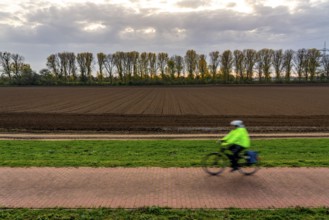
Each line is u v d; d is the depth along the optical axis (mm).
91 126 25234
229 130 23359
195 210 7094
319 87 89875
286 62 130375
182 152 13961
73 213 6961
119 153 13680
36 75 123938
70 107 40438
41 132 22594
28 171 10086
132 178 9367
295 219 6684
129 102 47688
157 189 8461
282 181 9125
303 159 11961
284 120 28188
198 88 91312
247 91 74062
